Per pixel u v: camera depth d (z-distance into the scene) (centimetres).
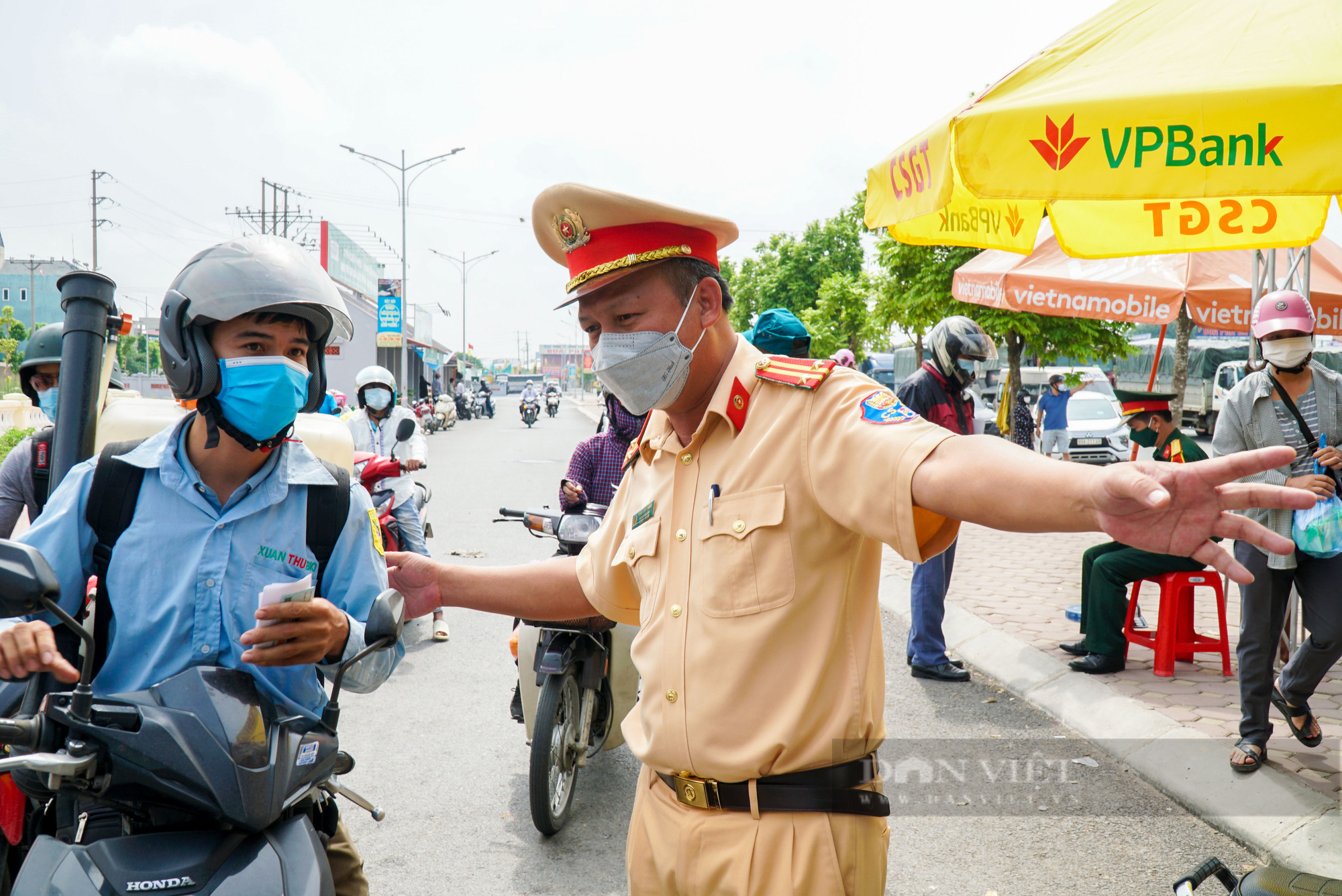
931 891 322
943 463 136
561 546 388
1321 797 359
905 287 1570
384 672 187
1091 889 321
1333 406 391
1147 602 712
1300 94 237
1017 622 643
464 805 394
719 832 160
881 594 767
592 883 332
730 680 157
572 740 371
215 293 167
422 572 203
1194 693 485
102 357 235
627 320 169
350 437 379
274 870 156
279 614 157
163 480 176
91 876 150
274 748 160
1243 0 279
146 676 174
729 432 165
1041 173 267
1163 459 557
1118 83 267
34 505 346
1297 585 394
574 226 168
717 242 175
